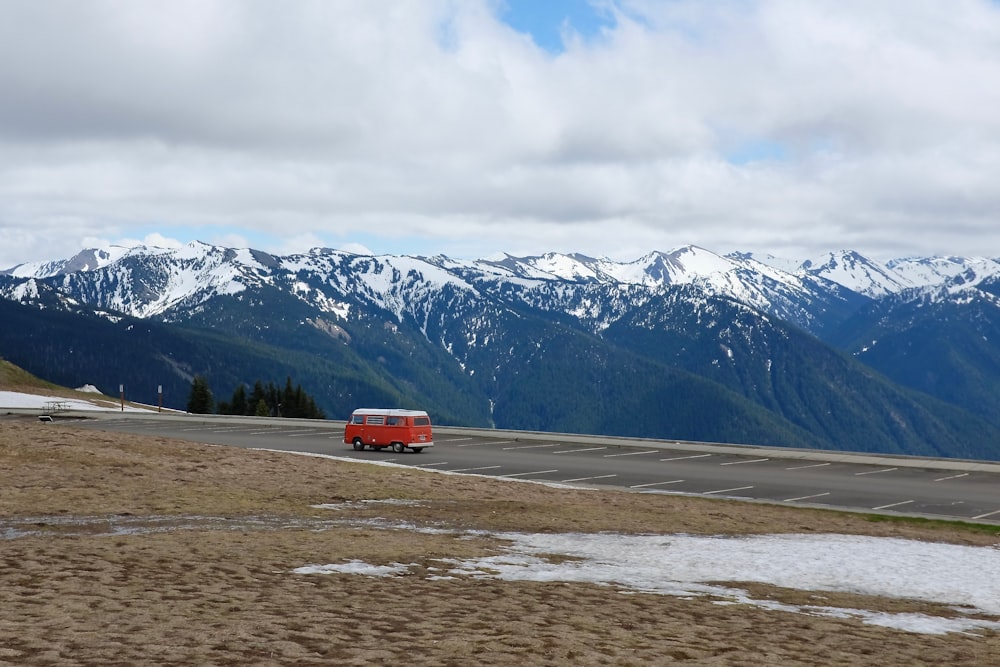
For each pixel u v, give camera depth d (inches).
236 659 505.4
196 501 1224.8
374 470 1716.3
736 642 618.2
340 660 515.5
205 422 3457.2
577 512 1330.0
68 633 539.5
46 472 1349.7
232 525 1048.2
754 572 909.8
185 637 546.0
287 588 716.0
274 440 2632.9
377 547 936.3
